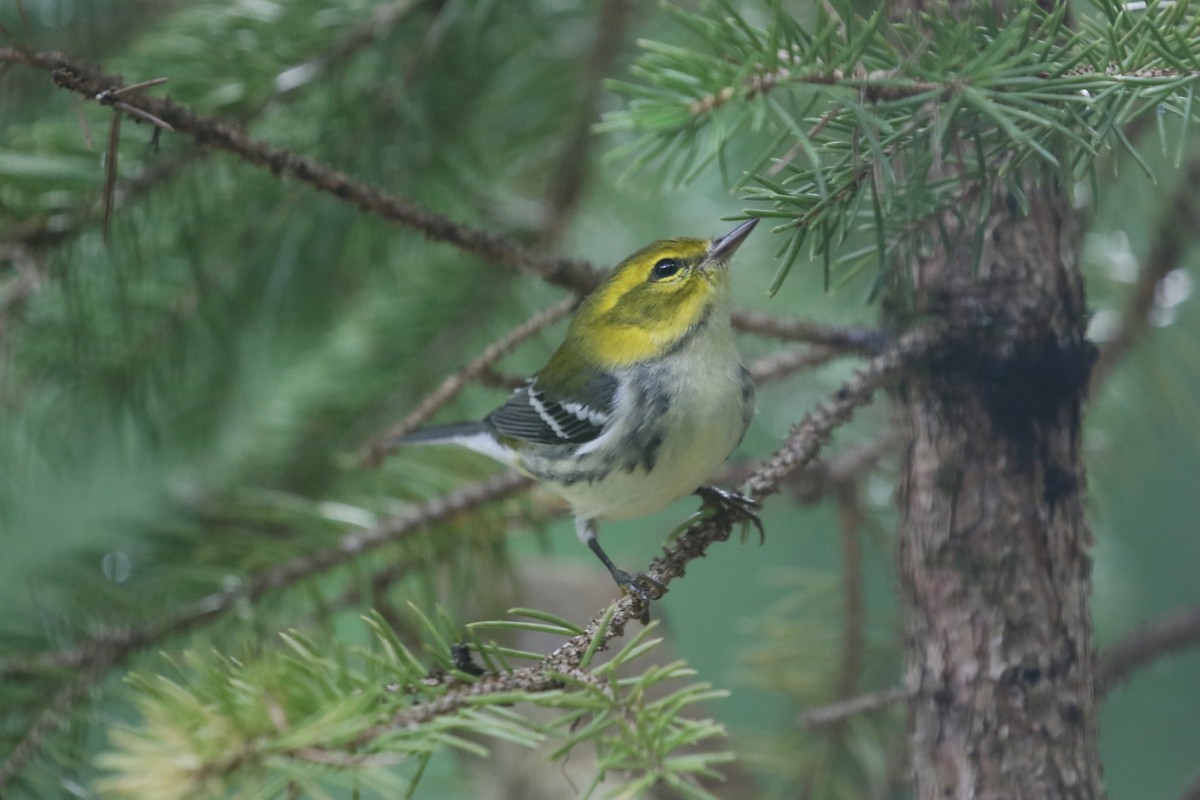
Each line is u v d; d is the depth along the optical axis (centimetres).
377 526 803
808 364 781
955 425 579
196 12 795
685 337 792
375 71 826
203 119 619
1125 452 1023
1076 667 560
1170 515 1203
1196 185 863
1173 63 453
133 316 841
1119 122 464
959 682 562
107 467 992
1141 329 938
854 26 495
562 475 814
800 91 539
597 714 462
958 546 571
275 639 775
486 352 789
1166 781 1147
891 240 585
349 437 970
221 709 433
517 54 925
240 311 888
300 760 421
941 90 475
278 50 790
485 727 428
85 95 567
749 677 921
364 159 854
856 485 897
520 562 1055
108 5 920
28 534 1011
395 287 985
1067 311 583
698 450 792
